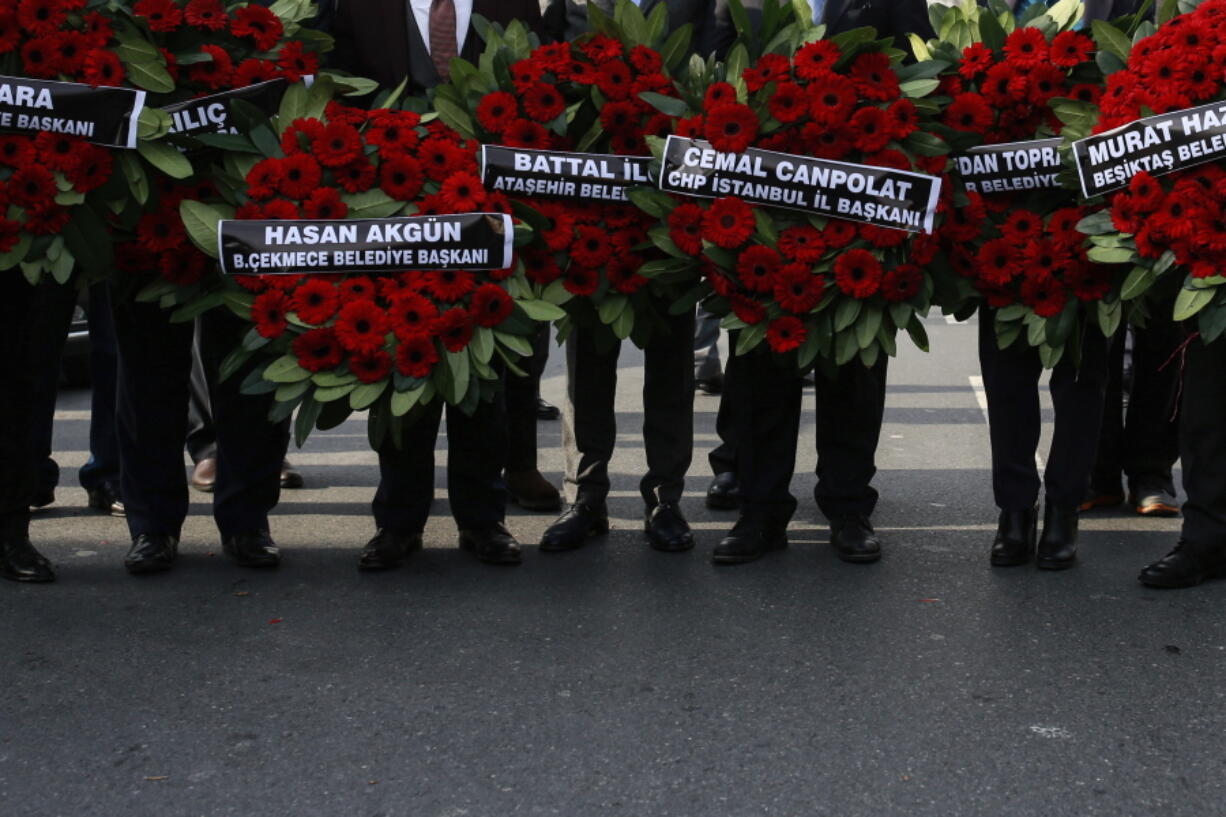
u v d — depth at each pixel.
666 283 4.63
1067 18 4.64
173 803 3.10
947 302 4.65
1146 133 4.27
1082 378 4.77
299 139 4.34
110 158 4.23
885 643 4.07
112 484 5.75
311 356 4.24
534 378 5.68
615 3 4.80
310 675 3.85
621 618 4.32
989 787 3.14
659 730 3.46
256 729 3.49
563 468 6.69
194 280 4.40
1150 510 5.49
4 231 4.18
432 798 3.12
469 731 3.47
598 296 4.63
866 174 4.40
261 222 4.27
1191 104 4.25
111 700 3.68
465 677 3.83
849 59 4.47
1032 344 4.57
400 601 4.51
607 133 4.61
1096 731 3.43
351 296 4.25
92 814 3.05
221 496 4.90
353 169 4.35
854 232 4.45
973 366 9.91
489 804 3.08
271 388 4.29
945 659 3.93
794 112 4.38
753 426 4.89
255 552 4.88
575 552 5.10
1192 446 4.58
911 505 5.80
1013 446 4.83
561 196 4.55
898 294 4.46
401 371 4.24
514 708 3.61
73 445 7.48
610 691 3.72
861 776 3.20
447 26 4.88
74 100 4.17
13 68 4.17
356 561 4.99
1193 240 4.18
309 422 4.25
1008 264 4.55
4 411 4.63
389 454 4.85
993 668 3.86
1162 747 3.34
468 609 4.42
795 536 5.30
